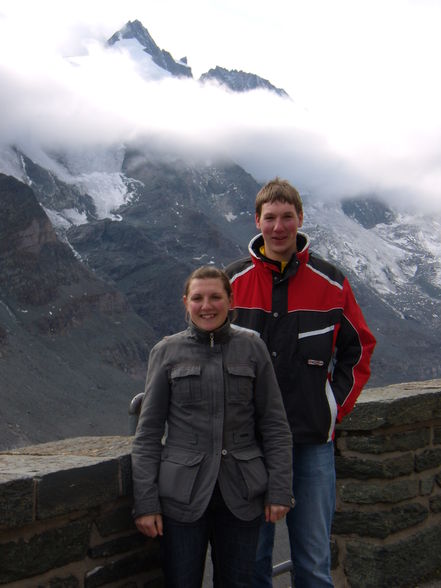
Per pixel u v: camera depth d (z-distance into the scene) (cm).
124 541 261
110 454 261
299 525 292
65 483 235
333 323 289
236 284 301
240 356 259
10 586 229
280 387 287
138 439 255
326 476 291
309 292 290
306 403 284
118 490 253
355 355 294
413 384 413
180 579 251
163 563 258
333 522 361
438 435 377
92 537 252
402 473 358
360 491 355
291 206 291
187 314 263
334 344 293
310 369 286
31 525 233
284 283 292
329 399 288
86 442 290
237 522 251
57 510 233
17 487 222
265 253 300
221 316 259
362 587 353
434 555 370
